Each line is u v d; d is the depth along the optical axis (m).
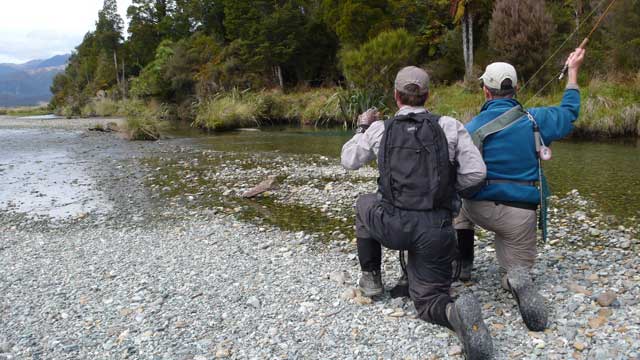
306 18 29.03
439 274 3.02
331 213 6.43
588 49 16.34
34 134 20.03
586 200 6.41
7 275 4.55
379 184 3.08
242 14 30.09
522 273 2.99
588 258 4.29
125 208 7.24
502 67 3.37
